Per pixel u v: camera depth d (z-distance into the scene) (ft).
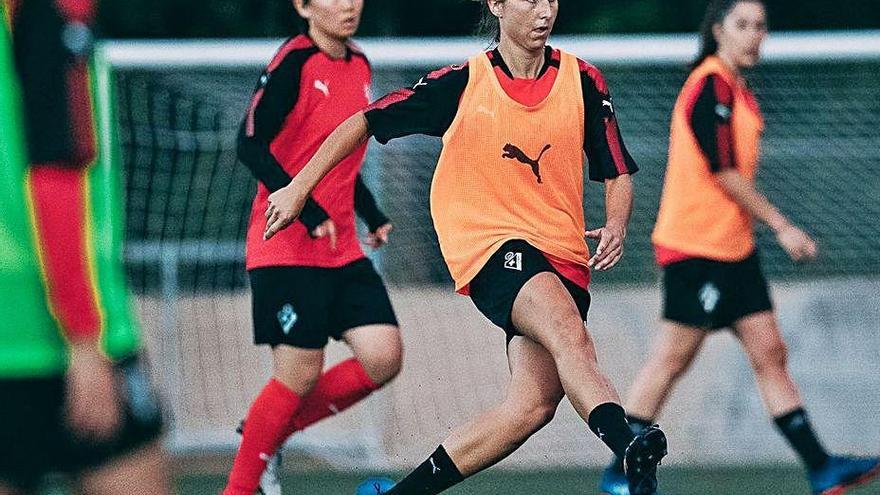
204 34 150.71
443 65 89.81
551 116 53.62
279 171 62.18
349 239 66.18
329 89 64.34
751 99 73.72
